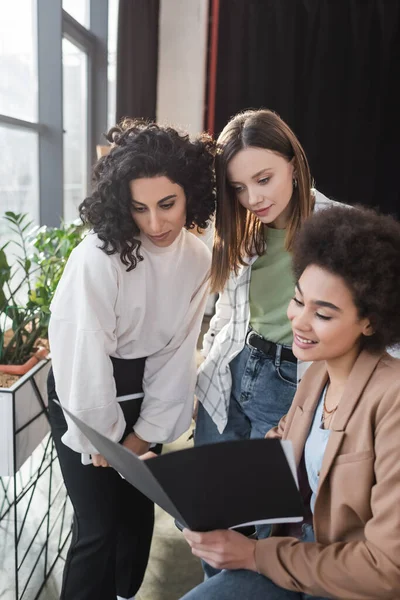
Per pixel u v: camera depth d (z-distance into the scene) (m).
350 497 0.84
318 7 4.08
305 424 0.99
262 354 1.43
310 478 0.96
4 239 2.67
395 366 0.86
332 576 0.80
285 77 4.21
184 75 4.38
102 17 3.64
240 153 1.23
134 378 1.33
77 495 1.31
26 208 2.93
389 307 0.82
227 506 0.79
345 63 4.14
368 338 0.88
